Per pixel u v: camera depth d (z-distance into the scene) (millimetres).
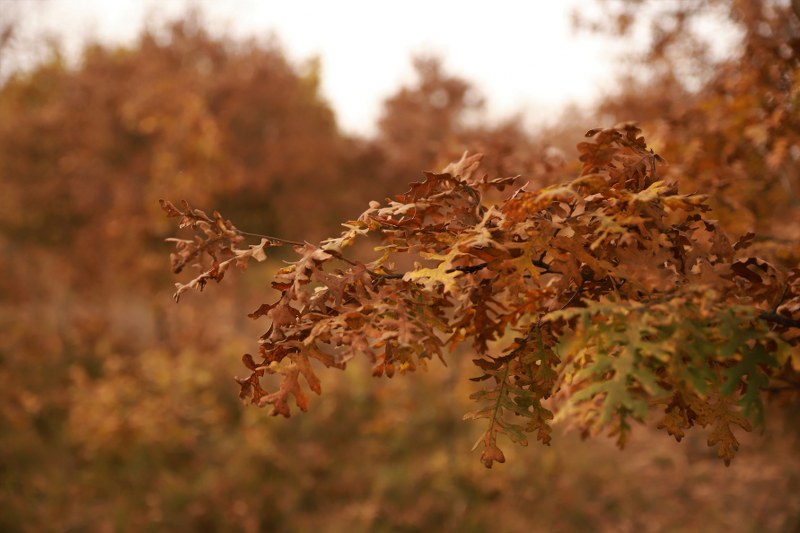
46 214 11875
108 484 6418
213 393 8008
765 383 1082
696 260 1350
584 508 6133
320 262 1403
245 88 12766
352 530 5902
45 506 6133
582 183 1456
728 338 1160
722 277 1334
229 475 6535
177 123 11109
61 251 12055
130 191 11195
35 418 7453
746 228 3084
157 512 6004
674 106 4559
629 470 6719
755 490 6027
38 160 12117
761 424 1058
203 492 6273
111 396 7488
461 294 1347
